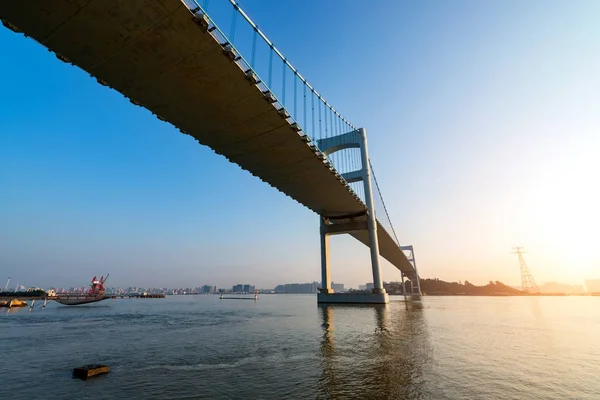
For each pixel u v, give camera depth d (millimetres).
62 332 17641
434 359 9461
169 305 60875
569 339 13391
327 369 8406
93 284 76750
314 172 28484
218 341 13445
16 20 11906
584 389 6680
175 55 14102
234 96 17172
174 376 7980
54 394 6703
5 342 13984
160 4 11680
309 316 25766
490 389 6656
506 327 17609
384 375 7750
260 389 6809
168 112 18438
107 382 7547
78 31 12523
